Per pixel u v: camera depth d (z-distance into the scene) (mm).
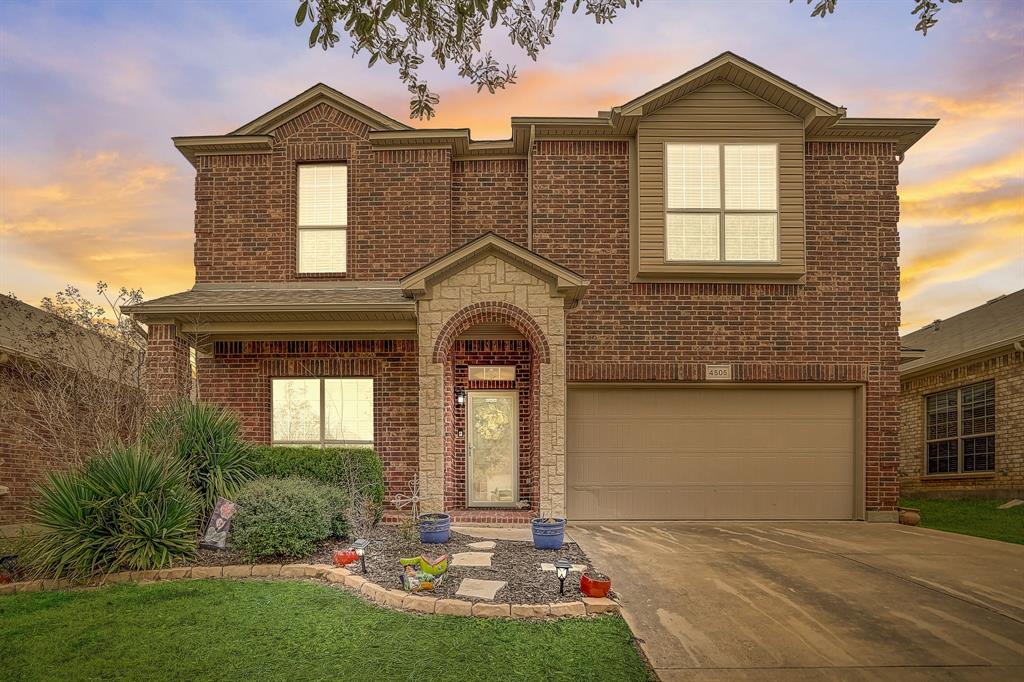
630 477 11523
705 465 11586
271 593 6328
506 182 12250
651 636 5582
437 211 11969
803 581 7234
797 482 11609
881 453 11547
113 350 10141
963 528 11086
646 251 11391
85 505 7121
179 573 7000
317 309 10312
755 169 11664
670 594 6699
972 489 15398
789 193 11516
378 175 12078
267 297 11156
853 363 11625
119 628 5434
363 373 11539
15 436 11203
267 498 7625
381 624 5527
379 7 4945
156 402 10000
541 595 6203
